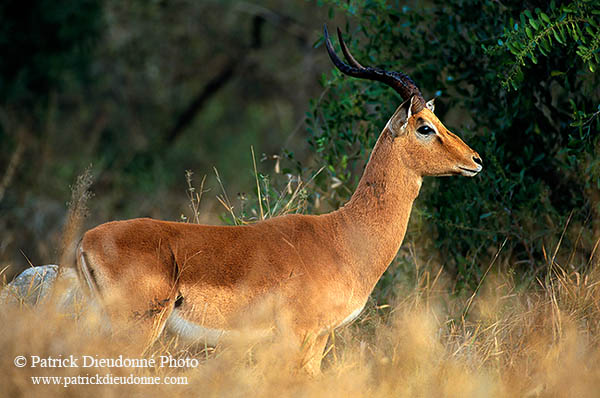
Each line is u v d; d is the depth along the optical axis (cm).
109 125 3359
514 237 1534
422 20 1695
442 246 1577
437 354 1152
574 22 1376
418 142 1170
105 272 1052
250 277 1099
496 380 1079
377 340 1229
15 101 2912
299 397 1003
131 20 3409
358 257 1148
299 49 3634
